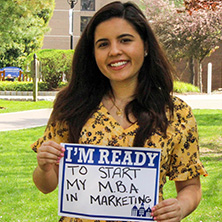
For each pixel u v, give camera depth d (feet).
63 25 126.93
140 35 7.97
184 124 8.07
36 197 19.74
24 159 26.86
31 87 73.67
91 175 7.66
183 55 78.07
